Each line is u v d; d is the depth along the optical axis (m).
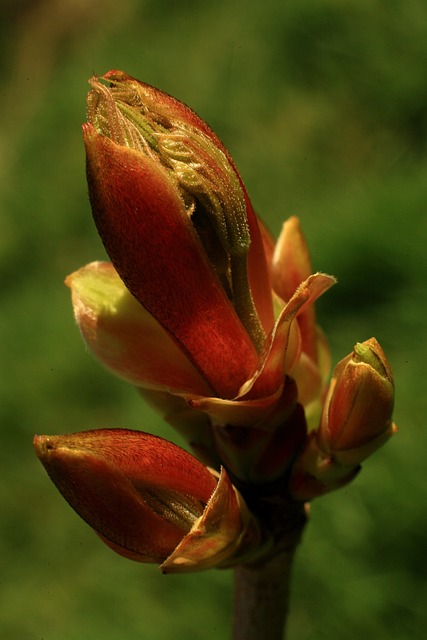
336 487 0.20
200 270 0.18
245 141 0.68
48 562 0.52
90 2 0.99
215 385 0.19
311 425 0.20
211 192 0.18
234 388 0.19
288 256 0.20
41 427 0.58
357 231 0.53
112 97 0.18
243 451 0.19
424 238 0.52
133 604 0.47
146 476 0.18
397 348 0.50
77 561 0.51
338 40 0.68
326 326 0.53
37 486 0.55
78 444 0.18
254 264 0.19
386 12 0.67
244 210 0.19
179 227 0.18
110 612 0.47
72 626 0.47
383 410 0.19
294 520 0.20
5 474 0.57
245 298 0.19
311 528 0.44
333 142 0.65
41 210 0.74
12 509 0.55
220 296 0.19
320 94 0.67
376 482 0.44
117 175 0.18
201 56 0.76
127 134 0.18
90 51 0.89
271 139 0.67
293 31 0.69
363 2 0.68
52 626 0.48
